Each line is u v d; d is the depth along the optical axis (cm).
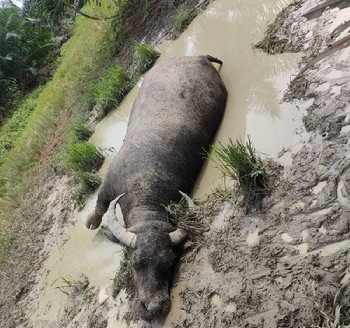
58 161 905
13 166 1087
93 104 945
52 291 602
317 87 470
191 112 534
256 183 421
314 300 314
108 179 534
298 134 443
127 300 468
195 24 780
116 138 771
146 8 980
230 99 571
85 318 500
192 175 509
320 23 545
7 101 1758
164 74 591
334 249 337
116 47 1032
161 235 432
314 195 381
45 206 816
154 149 502
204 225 443
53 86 1309
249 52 614
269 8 665
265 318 332
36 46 1730
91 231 633
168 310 404
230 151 425
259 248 380
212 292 383
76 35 1595
